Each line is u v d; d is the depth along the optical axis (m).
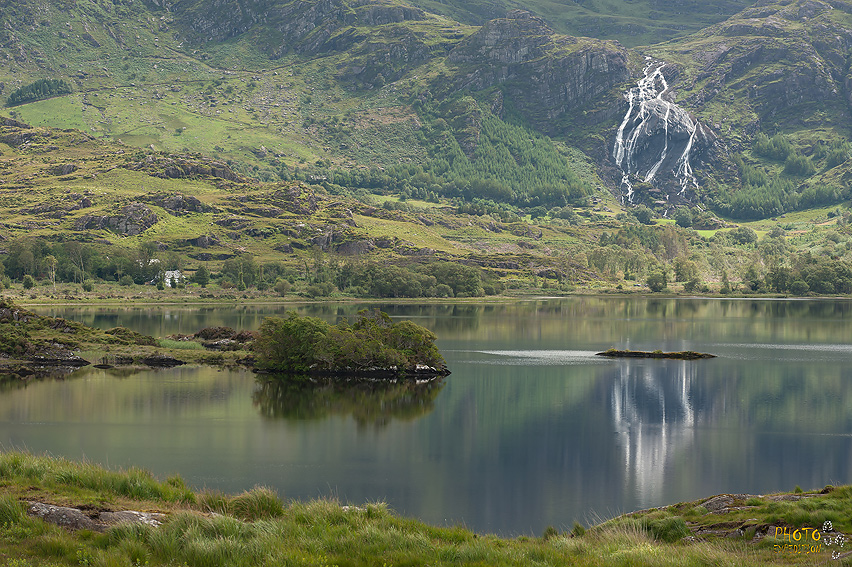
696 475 66.69
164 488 37.12
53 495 33.50
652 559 29.47
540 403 100.44
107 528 29.92
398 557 28.86
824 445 78.50
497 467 68.38
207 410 90.38
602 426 87.12
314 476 64.19
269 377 113.88
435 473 66.12
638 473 67.19
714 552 30.30
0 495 31.17
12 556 26.44
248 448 73.12
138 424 82.38
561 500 59.06
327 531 32.00
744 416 93.62
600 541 34.56
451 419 89.38
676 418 91.94
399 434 81.06
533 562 29.31
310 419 87.19
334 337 119.62
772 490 61.72
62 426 81.00
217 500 36.59
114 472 38.56
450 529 35.81
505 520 53.97
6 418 84.12
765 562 28.98
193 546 27.78
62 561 26.44
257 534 30.17
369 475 65.12
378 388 108.31
